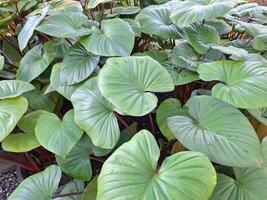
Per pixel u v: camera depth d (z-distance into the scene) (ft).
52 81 2.68
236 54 2.27
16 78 2.95
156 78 2.07
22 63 3.01
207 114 1.98
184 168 1.53
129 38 2.59
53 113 2.68
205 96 2.10
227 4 2.38
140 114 1.87
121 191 1.49
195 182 1.47
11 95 2.48
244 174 1.88
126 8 3.45
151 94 1.99
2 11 3.35
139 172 1.56
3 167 3.01
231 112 1.95
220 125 1.89
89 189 2.16
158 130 2.83
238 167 1.81
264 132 2.45
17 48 3.55
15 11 3.34
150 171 1.57
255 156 1.72
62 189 2.45
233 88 2.06
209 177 1.48
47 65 2.85
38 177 2.24
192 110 2.05
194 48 2.57
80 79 2.59
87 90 2.35
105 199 1.49
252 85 2.04
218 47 2.44
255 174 1.86
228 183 1.85
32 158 2.81
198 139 1.82
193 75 2.47
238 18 3.20
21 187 2.21
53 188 2.16
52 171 2.25
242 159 1.70
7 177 2.98
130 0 4.13
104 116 2.17
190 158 1.57
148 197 1.45
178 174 1.51
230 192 1.80
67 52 2.82
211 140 1.80
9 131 2.23
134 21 2.95
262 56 2.68
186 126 1.93
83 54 2.76
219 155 1.72
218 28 3.05
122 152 1.65
